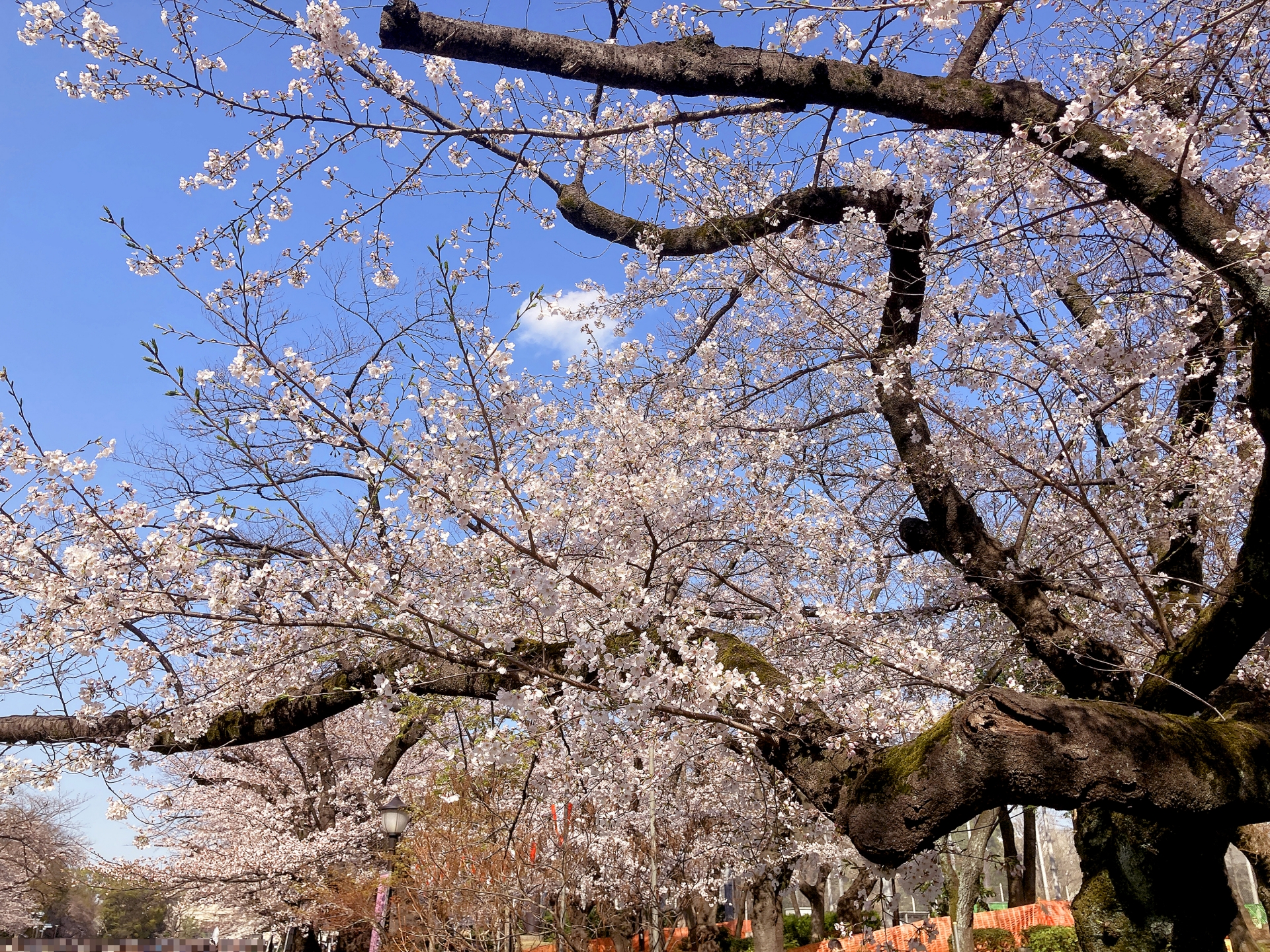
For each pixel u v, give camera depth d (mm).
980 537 4867
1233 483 4547
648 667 3408
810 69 3373
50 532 3750
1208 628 3873
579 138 3830
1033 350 4422
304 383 3256
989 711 3025
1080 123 3217
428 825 9578
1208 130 3711
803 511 5078
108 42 3455
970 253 4477
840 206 4859
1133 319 4305
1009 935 13680
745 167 5398
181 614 3410
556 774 5961
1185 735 3117
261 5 3385
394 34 3217
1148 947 3895
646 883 7418
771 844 7172
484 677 4242
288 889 12008
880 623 5387
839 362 5172
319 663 4641
